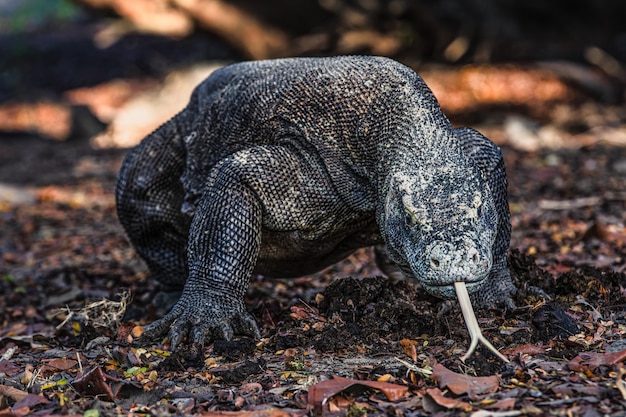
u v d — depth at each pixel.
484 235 7.99
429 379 7.91
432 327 9.23
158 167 11.60
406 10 36.31
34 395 8.03
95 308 10.75
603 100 33.53
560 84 34.16
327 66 9.75
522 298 9.70
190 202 10.82
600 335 8.89
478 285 7.80
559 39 40.56
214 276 9.53
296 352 8.88
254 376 8.38
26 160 31.66
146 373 8.64
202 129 10.80
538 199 18.67
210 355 9.04
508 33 38.38
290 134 9.74
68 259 16.69
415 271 7.96
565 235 14.80
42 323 12.43
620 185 19.33
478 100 33.59
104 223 20.23
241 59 40.22
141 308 12.24
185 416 7.41
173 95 39.09
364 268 13.86
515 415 6.95
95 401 7.75
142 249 12.17
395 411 7.28
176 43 50.59
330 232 9.82
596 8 41.72
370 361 8.58
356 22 36.56
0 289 14.72
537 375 7.90
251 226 9.52
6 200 23.45
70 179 26.92
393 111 9.18
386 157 9.04
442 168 8.46
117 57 50.41
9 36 57.16
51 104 43.28
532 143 27.33
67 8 61.88
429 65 37.00
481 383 7.59
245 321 9.48
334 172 9.48
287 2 37.00
